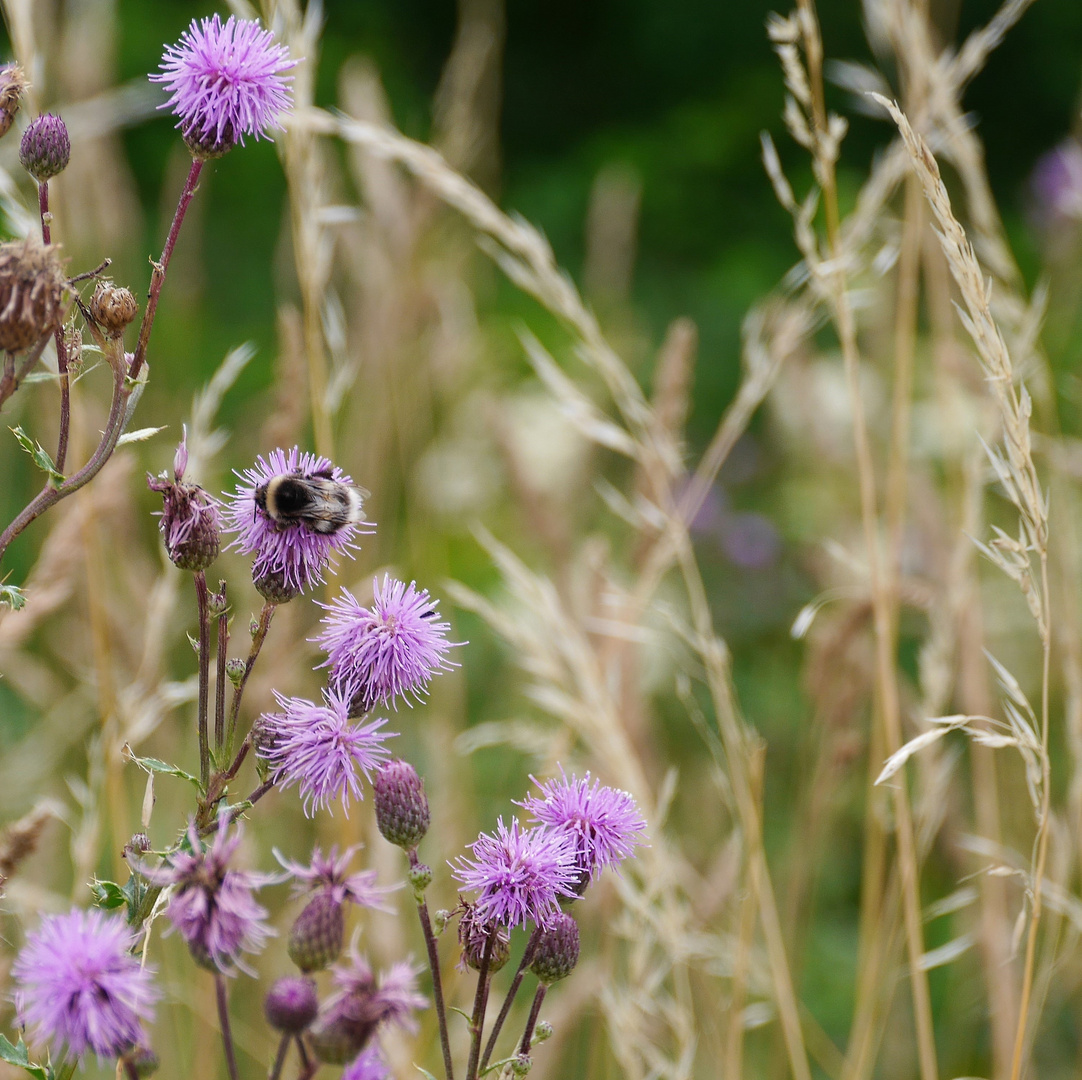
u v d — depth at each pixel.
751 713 5.84
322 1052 1.63
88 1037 1.46
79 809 4.18
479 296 7.85
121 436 1.96
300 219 3.55
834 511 5.83
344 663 1.93
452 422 5.83
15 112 2.06
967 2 12.66
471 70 5.53
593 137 13.02
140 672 3.37
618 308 7.20
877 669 3.60
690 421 9.15
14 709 4.72
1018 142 12.98
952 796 4.30
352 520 2.04
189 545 1.92
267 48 2.01
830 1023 4.78
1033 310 3.52
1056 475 4.19
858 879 5.23
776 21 3.25
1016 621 4.98
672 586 6.41
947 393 4.33
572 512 5.49
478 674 5.49
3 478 5.02
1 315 1.77
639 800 3.15
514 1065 1.80
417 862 1.80
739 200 11.97
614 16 13.72
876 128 12.45
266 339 8.82
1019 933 2.51
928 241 4.39
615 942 3.56
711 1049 3.68
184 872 1.56
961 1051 4.23
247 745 1.91
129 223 5.14
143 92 5.05
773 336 3.84
